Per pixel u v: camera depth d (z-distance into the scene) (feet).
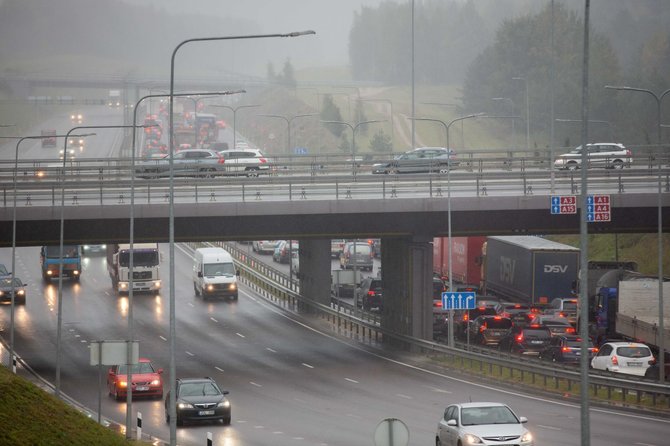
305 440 379.96
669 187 635.66
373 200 610.24
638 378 464.65
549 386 508.53
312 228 633.20
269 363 613.11
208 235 625.82
